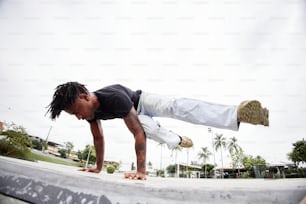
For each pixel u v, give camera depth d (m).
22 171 1.23
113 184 1.00
